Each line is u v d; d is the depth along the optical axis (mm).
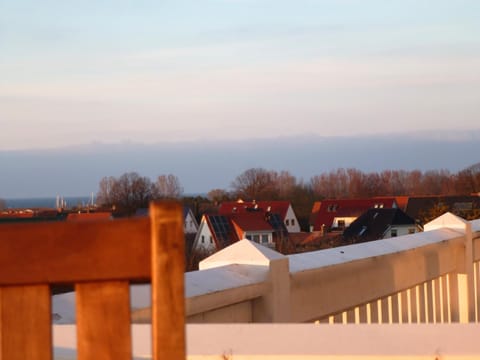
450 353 2240
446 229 5676
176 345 1413
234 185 75500
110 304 1458
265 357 2328
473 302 5758
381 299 4539
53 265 1461
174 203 1430
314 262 3900
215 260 3645
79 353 1455
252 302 3469
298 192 73500
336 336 2371
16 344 1465
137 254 1452
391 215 45594
